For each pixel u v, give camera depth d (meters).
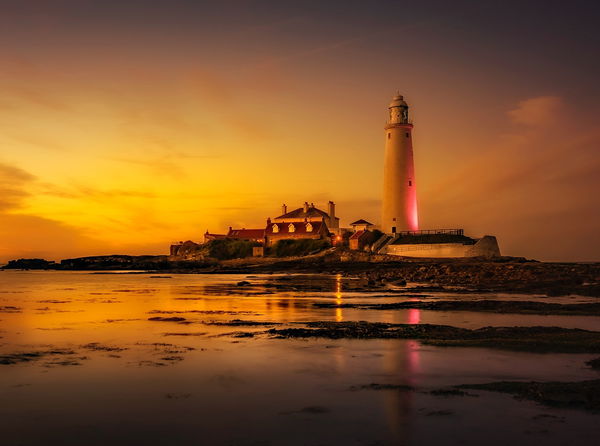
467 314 33.62
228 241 149.75
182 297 49.53
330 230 135.75
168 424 12.62
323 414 13.26
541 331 24.91
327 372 17.55
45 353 20.73
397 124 113.19
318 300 45.09
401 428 12.20
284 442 11.52
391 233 114.81
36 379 16.58
